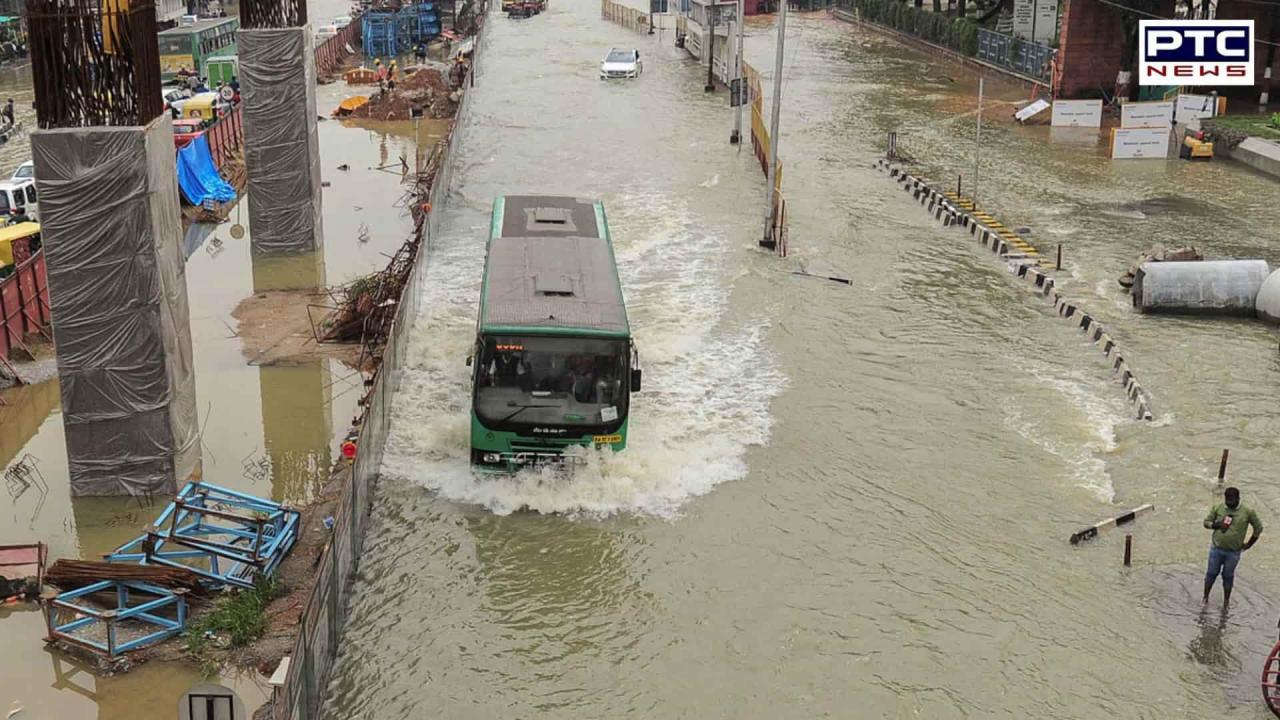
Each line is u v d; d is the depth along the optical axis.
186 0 87.19
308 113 32.31
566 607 16.69
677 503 19.45
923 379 24.69
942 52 78.38
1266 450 21.31
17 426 22.05
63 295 18.34
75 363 18.66
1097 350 26.45
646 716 14.45
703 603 16.83
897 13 88.69
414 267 27.14
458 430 21.73
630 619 16.44
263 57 31.58
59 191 17.91
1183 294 28.41
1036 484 20.25
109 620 14.45
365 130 54.06
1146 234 35.72
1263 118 50.56
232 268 32.22
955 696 14.88
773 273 31.66
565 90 64.06
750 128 51.06
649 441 21.33
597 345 19.41
